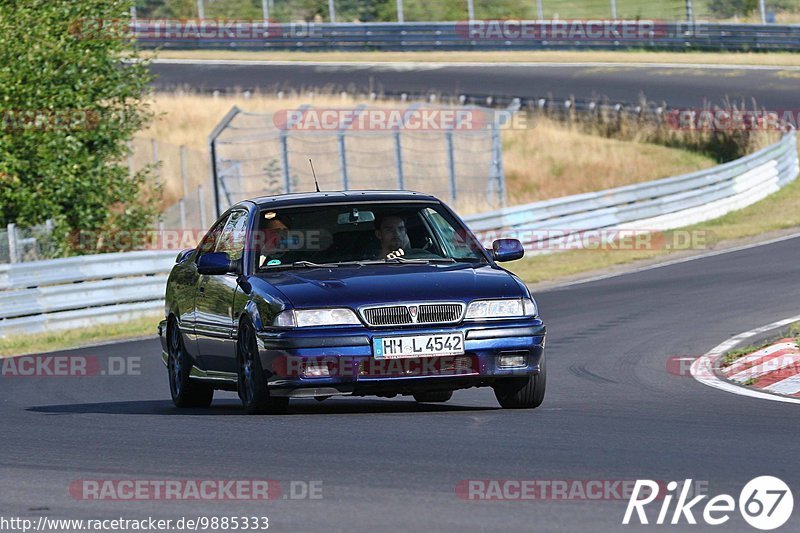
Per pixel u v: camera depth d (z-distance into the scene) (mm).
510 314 29406
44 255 75875
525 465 22625
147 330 62875
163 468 23578
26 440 28328
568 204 87375
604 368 40438
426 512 19141
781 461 22594
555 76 153625
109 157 84375
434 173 120438
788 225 91438
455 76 155125
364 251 31734
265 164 120188
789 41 162250
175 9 188375
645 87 146500
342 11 186000
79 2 81625
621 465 22469
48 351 55906
